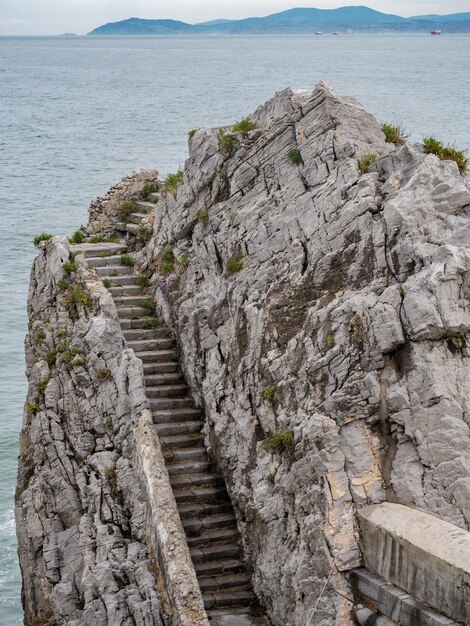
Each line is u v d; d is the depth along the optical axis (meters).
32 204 92.50
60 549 25.89
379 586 19.00
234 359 24.98
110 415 26.52
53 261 31.47
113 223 34.34
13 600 35.62
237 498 23.88
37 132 153.25
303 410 21.62
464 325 19.73
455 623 17.64
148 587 22.67
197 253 28.23
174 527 22.64
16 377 52.50
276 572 21.92
